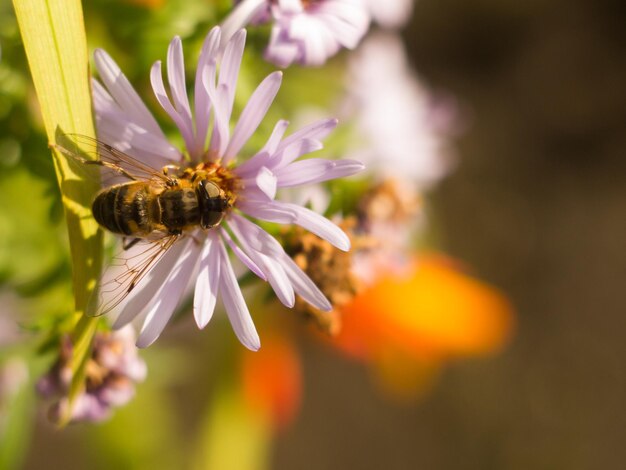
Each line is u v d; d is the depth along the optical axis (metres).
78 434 0.37
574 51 0.46
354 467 0.41
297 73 0.21
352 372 0.41
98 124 0.16
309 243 0.17
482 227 0.44
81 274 0.15
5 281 0.19
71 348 0.17
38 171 0.18
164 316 0.16
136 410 0.26
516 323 0.43
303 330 0.25
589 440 0.42
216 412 0.26
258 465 0.26
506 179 0.44
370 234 0.19
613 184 0.44
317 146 0.15
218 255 0.16
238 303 0.16
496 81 0.45
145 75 0.19
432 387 0.42
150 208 0.16
